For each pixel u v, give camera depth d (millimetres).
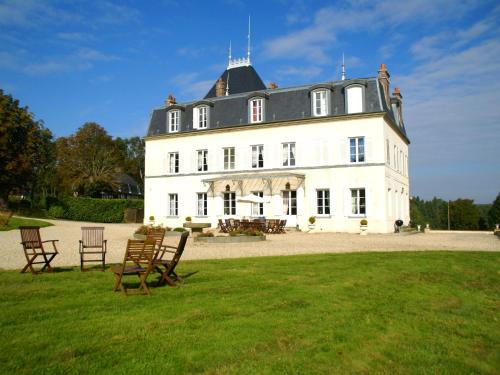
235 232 20844
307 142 30688
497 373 5773
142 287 8781
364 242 20562
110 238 21859
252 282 9680
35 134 40656
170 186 35906
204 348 5633
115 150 65438
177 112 36094
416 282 10336
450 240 22656
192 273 10812
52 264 12312
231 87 40438
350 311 7656
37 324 6414
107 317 6793
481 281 11070
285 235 26000
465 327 7395
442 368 5699
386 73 32125
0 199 38625
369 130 28828
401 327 7086
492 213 72062
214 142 34156
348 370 5410
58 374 4789
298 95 31562
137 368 4980
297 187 30719
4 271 10875
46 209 43156
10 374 4734
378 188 28344
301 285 9422
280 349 5816
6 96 37969
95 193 58875
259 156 32438
